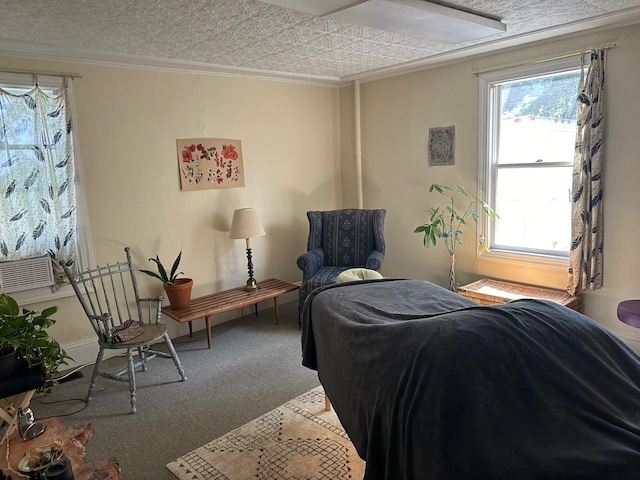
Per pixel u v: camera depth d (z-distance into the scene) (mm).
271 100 4242
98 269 2945
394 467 1340
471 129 3775
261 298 3771
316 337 2078
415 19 2375
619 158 3000
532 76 3361
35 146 2945
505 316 1506
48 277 3064
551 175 3445
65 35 2615
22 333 1854
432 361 1338
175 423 2480
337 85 4711
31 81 2938
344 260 4184
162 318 3666
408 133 4246
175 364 2965
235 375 3023
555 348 1417
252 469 2064
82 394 2842
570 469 1083
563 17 2686
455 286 3918
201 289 3922
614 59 2928
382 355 1506
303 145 4566
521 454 1134
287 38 2850
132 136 3406
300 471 2041
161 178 3592
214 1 2133
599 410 1248
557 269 3420
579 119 3035
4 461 1504
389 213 4562
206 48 3039
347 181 4879
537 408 1242
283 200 4457
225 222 4020
